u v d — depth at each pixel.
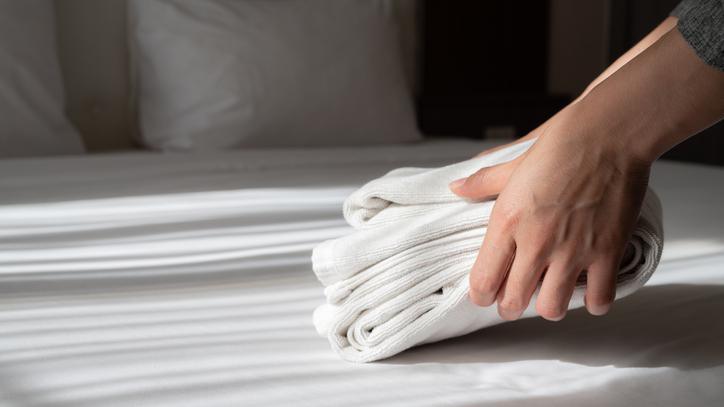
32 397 0.78
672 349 0.89
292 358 0.87
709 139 3.39
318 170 2.04
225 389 0.80
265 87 2.53
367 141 2.75
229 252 1.21
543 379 0.83
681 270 1.13
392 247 0.85
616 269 0.81
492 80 3.78
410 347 0.90
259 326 0.94
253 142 2.54
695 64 0.79
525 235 0.81
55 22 2.52
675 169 2.16
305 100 2.59
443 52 3.62
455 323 0.86
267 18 2.60
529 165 0.81
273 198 1.62
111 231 1.31
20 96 2.22
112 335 0.91
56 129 2.31
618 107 0.80
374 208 0.94
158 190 1.71
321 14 2.70
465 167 0.95
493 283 0.82
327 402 0.78
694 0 0.81
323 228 1.34
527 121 3.48
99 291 1.04
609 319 0.96
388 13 3.08
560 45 3.95
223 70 2.49
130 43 2.63
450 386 0.82
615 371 0.84
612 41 3.78
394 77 2.81
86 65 2.64
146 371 0.83
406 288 0.85
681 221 1.42
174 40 2.51
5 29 2.22
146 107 2.56
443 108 3.32
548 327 0.94
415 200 0.92
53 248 1.22
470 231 0.85
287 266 1.14
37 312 0.97
